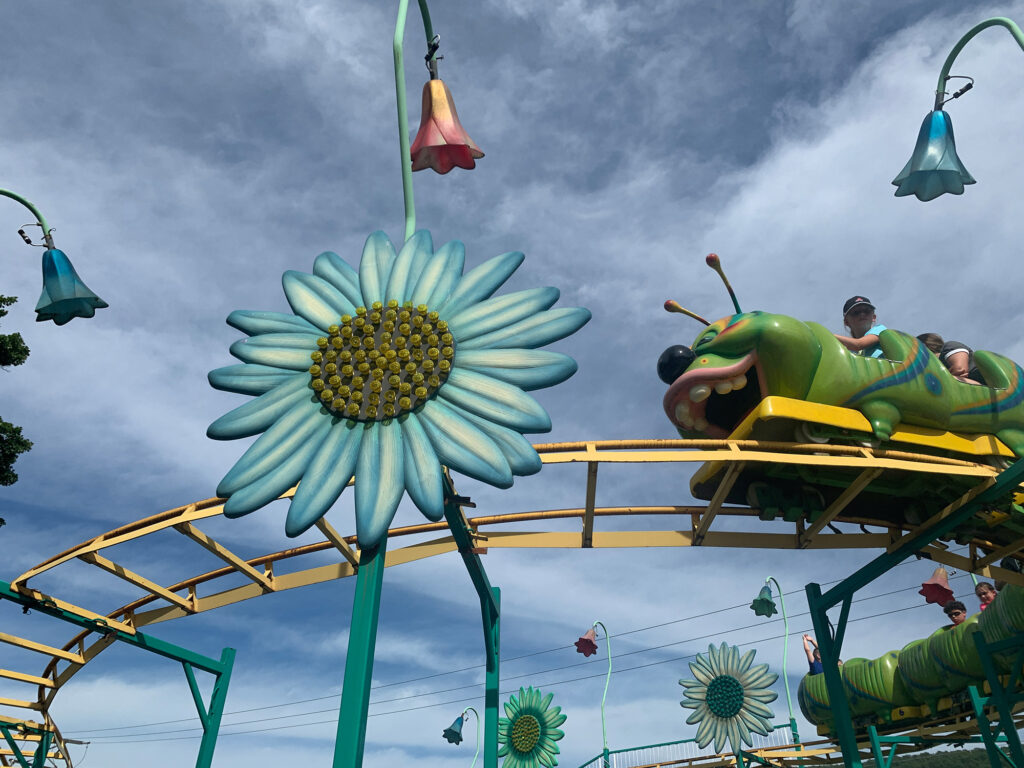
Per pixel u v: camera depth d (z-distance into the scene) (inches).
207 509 445.1
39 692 659.4
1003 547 480.1
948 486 449.4
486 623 502.6
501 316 343.0
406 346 330.6
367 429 312.7
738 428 434.0
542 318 341.4
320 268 384.2
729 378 428.8
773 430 436.8
